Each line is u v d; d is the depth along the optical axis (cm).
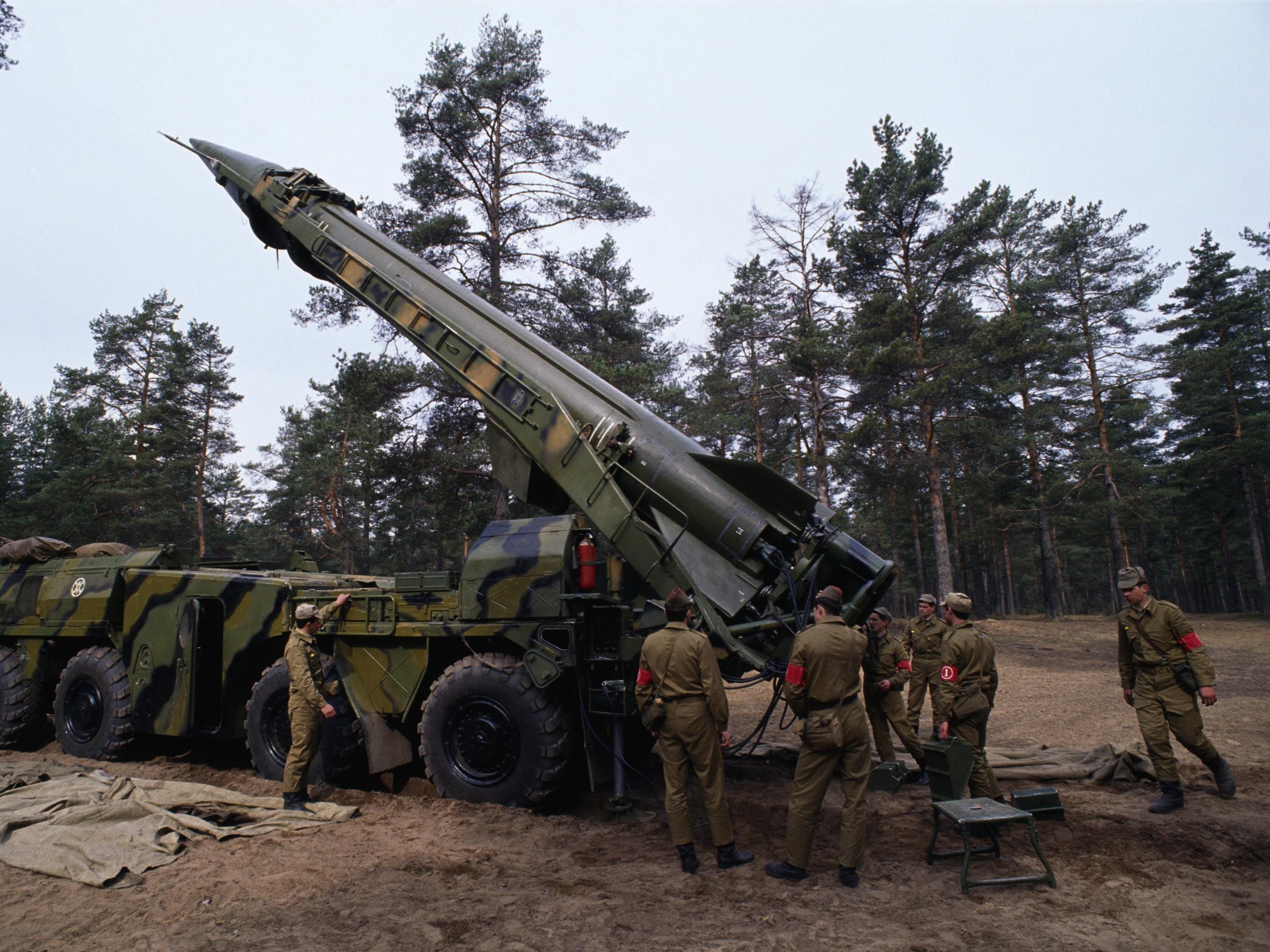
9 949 308
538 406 592
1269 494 3447
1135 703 512
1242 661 1423
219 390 3206
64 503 2478
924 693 640
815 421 2097
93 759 698
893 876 383
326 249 736
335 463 3184
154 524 2877
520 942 312
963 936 311
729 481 542
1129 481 2789
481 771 532
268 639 634
